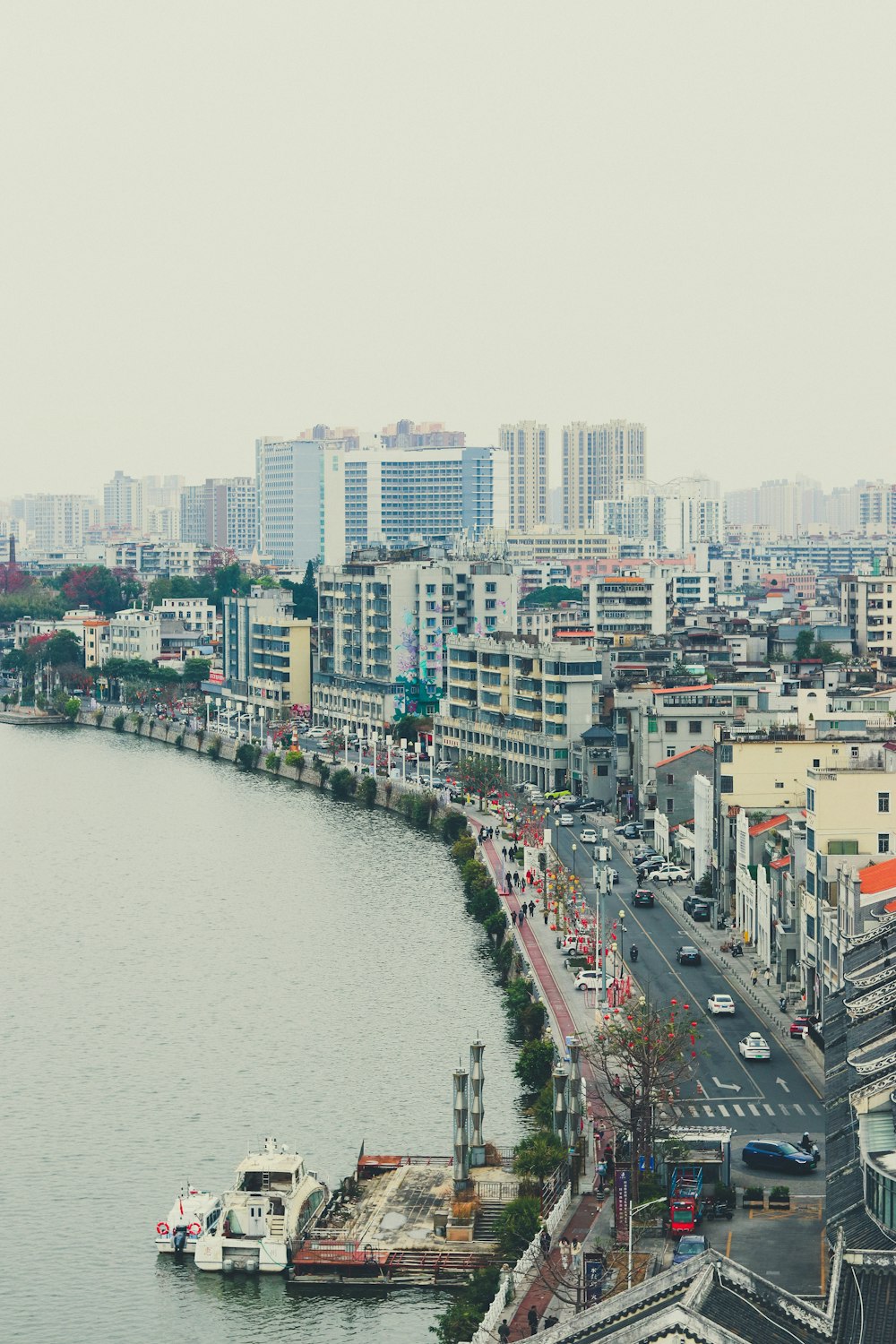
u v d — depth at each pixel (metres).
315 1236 167.50
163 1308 157.12
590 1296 139.00
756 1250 147.38
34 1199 179.38
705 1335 98.31
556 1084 176.38
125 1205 177.75
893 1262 106.31
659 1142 164.88
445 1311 155.88
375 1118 198.38
